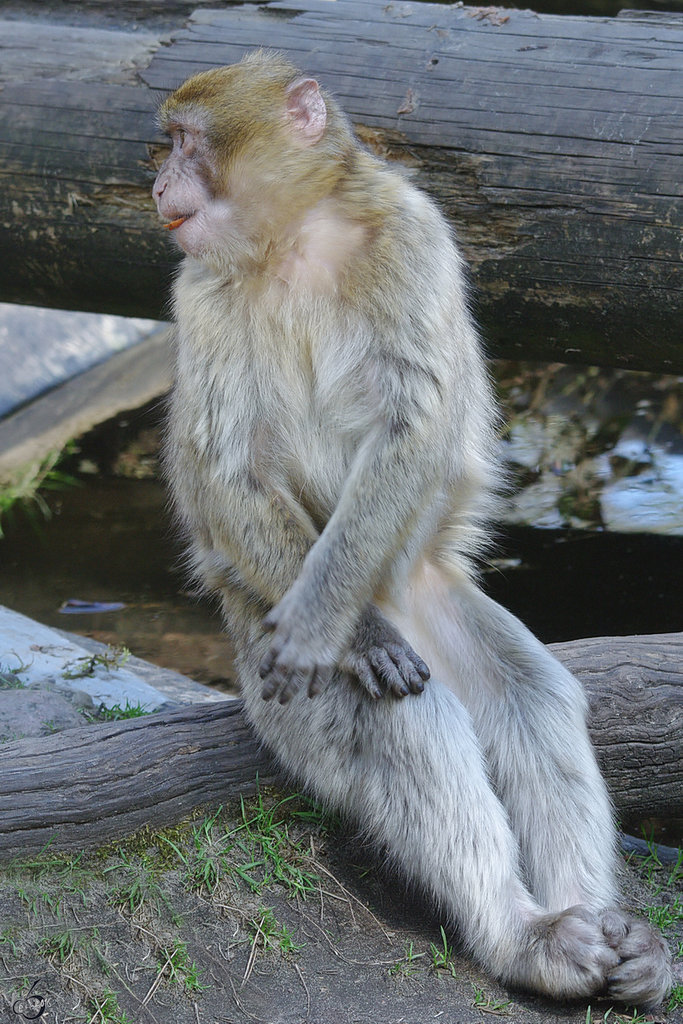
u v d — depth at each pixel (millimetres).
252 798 7684
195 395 7434
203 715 7805
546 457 16125
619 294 10844
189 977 6516
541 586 13633
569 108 10820
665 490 15477
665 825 9336
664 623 12969
